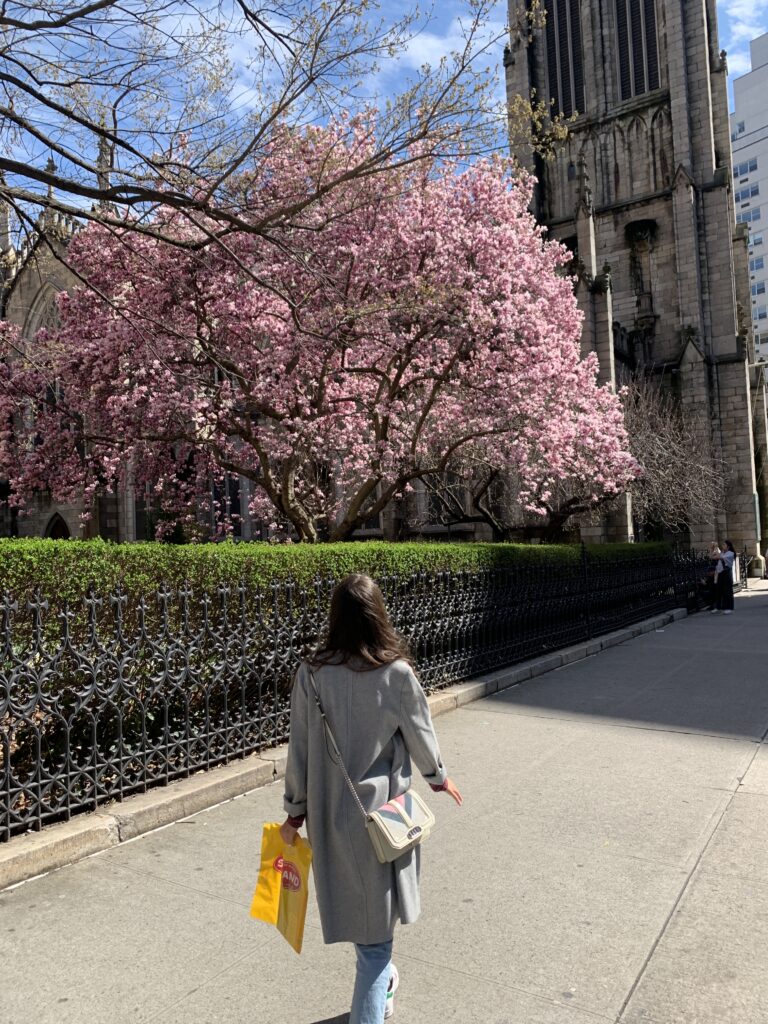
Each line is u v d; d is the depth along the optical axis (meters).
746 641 13.66
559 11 43.72
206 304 13.53
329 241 11.79
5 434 16.78
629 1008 2.92
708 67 39.78
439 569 8.83
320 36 7.71
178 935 3.50
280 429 14.53
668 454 26.77
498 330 13.55
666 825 4.80
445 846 4.51
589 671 10.68
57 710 4.54
